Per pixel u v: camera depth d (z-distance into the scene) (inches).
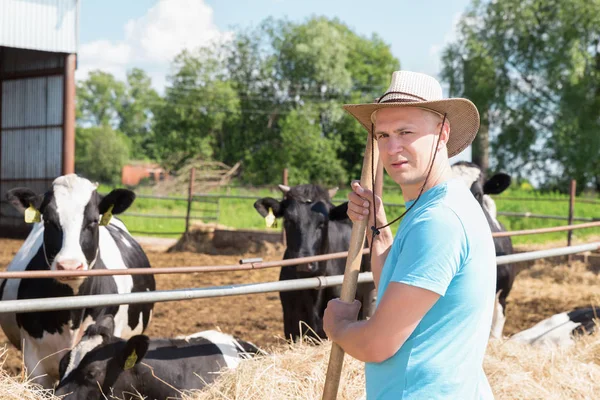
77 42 626.5
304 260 159.2
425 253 73.5
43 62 669.3
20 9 595.5
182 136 2150.6
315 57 2183.8
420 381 74.9
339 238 232.4
